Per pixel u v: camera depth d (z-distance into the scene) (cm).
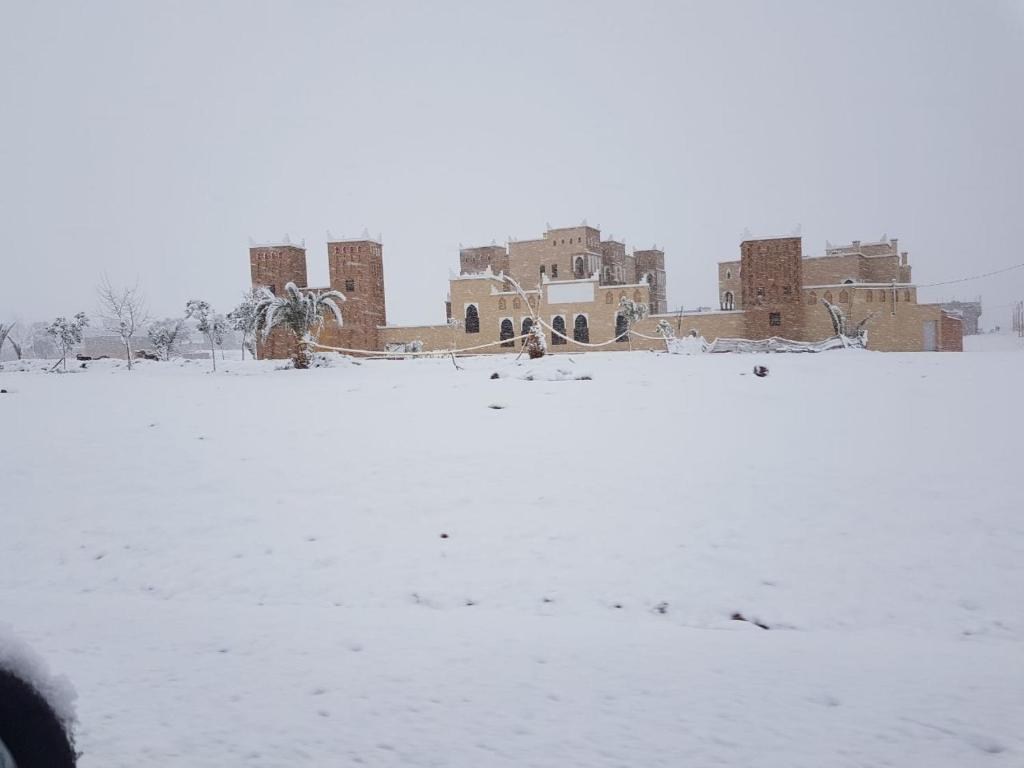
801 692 338
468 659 397
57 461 1027
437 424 1193
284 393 1798
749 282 5584
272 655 407
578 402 1363
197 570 638
